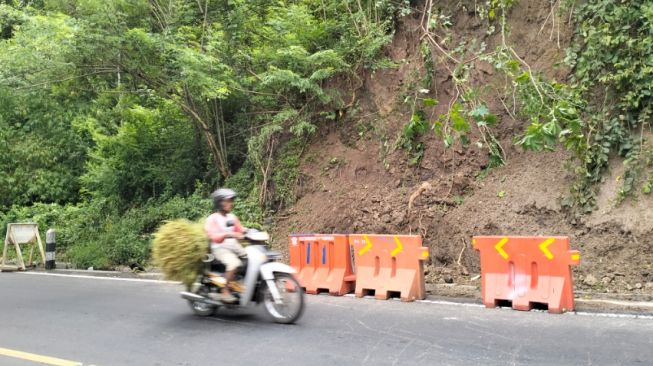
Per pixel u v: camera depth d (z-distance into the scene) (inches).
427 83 500.1
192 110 586.9
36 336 271.1
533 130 293.4
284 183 553.9
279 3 558.9
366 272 353.4
